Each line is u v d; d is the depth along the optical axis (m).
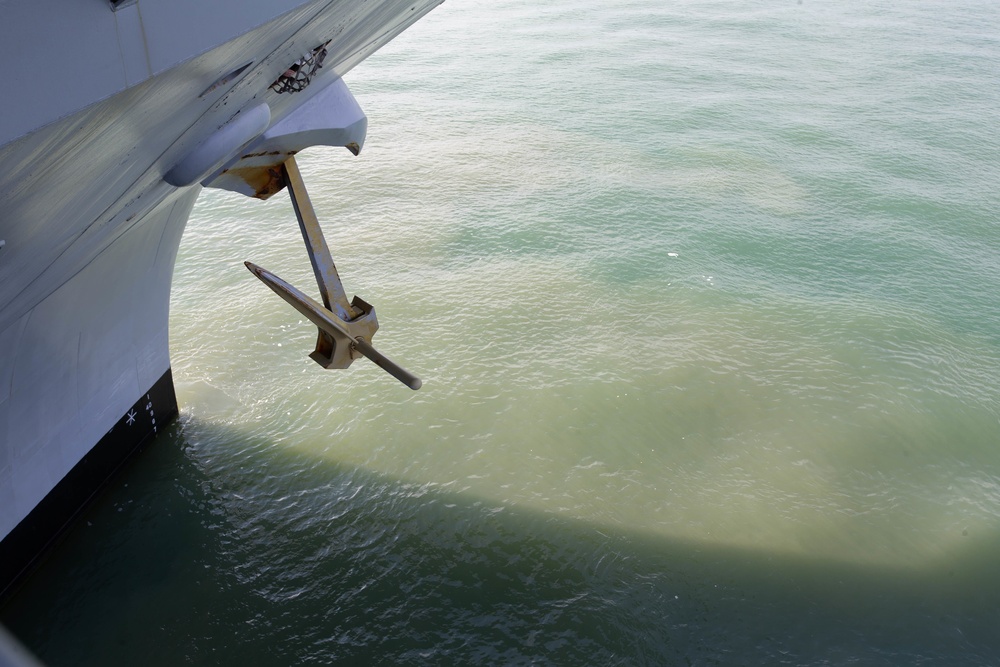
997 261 20.47
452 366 15.24
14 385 9.23
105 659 9.56
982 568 11.35
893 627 10.39
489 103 30.84
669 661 9.82
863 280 19.33
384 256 19.30
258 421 13.55
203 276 18.02
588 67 35.66
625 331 16.62
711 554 11.39
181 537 11.26
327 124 8.12
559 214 21.81
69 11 3.20
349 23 6.37
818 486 12.80
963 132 28.81
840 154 26.83
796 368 15.73
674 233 21.08
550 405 14.30
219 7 4.11
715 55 37.88
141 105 4.20
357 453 12.98
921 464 13.40
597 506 12.16
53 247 5.85
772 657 9.94
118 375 11.53
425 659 9.70
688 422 14.10
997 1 49.09
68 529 11.12
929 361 16.12
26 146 3.54
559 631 10.12
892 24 43.72
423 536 11.47
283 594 10.47
